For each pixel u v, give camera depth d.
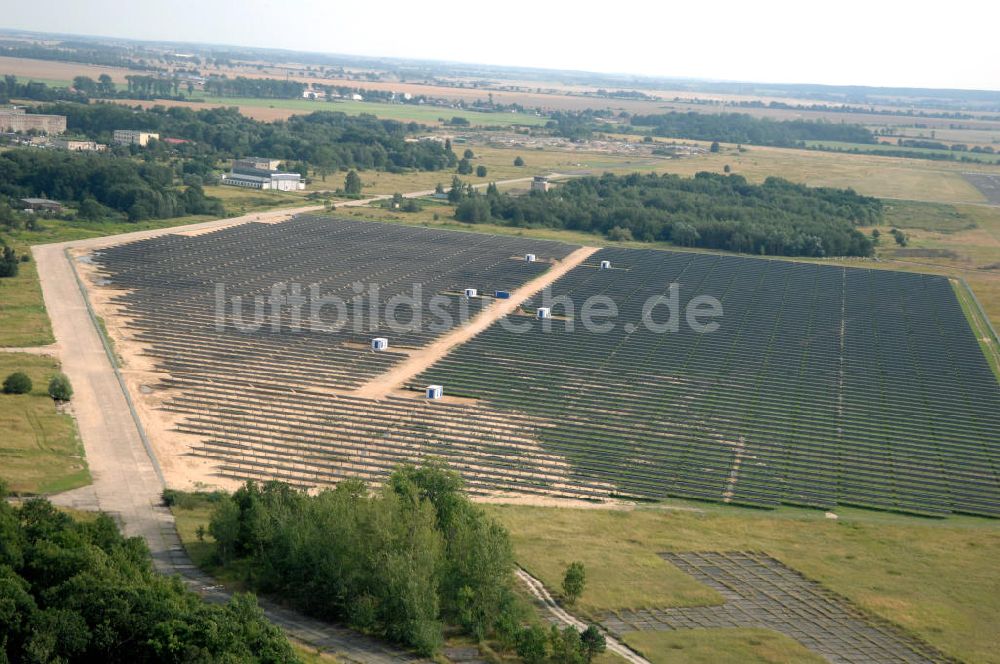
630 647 131.00
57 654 108.94
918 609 146.00
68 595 115.12
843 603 147.00
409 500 142.12
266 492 154.25
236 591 137.75
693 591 147.75
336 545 134.75
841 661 131.00
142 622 112.06
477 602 133.00
